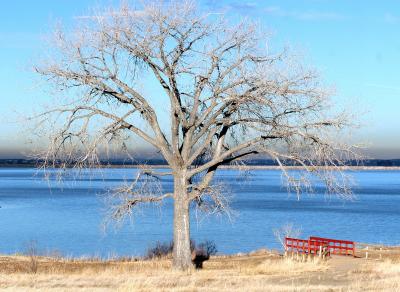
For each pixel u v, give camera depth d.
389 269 29.62
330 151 27.64
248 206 116.81
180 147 31.19
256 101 27.78
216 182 31.77
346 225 82.62
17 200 135.38
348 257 36.31
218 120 29.33
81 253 50.28
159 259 37.28
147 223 80.69
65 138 28.73
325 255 36.69
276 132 28.34
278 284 24.67
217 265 33.41
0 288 21.44
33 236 65.75
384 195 169.88
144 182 30.16
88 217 89.88
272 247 55.03
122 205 30.03
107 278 25.77
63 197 146.62
